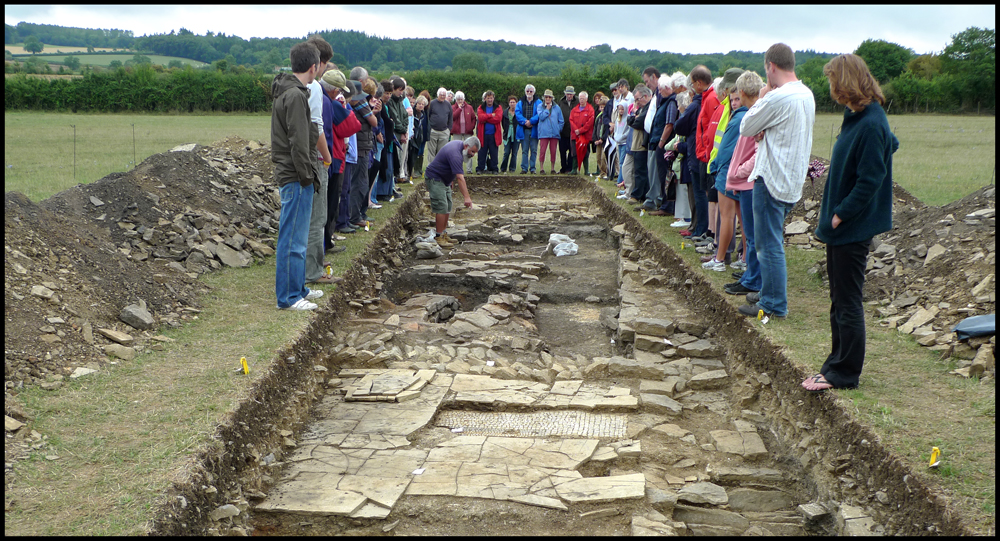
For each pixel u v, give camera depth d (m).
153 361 5.00
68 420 4.02
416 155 15.45
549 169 18.64
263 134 23.94
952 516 3.09
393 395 5.40
